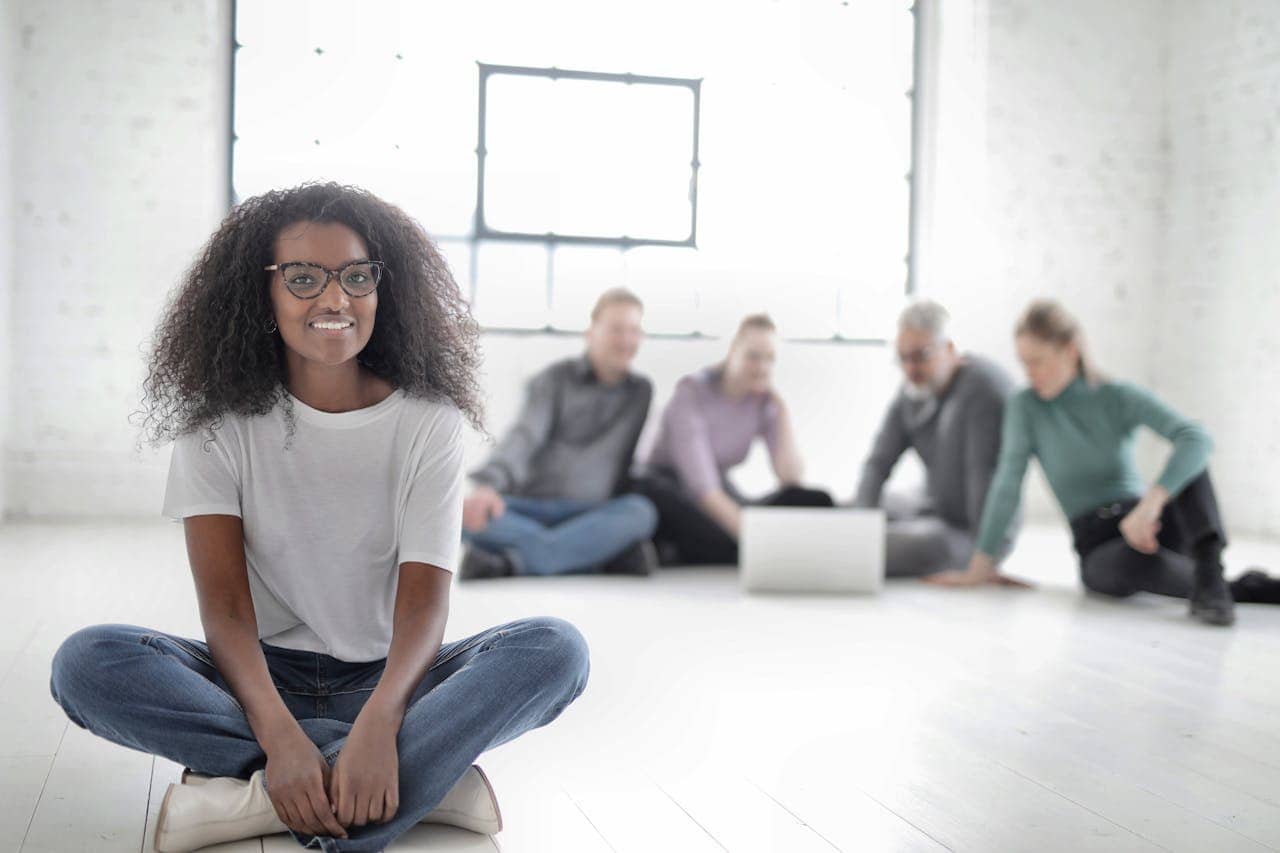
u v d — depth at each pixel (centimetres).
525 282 704
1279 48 665
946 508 500
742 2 723
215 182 662
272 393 189
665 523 513
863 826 203
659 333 720
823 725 267
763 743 252
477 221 700
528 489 506
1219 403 700
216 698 180
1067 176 728
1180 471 401
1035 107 724
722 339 716
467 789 187
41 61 615
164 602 391
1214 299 705
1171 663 336
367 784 166
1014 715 278
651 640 360
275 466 189
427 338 198
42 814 197
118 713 175
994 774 233
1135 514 406
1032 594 450
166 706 176
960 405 493
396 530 193
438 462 192
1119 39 730
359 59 683
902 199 737
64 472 619
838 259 734
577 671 184
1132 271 737
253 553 192
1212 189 707
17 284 615
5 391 603
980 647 354
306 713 193
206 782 180
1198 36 714
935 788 224
